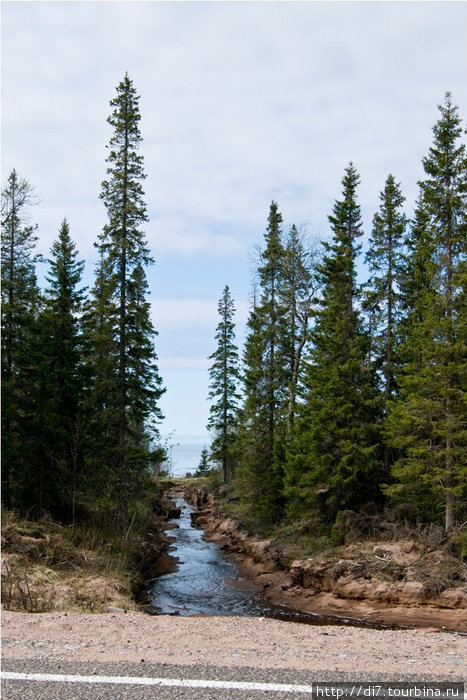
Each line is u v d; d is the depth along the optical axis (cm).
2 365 2353
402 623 1580
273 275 3148
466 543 1762
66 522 2409
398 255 2695
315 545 2242
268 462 2995
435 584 1677
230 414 4756
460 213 2070
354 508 2348
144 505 3000
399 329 2628
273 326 3061
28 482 2383
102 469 2425
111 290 2477
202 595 1972
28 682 522
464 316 1927
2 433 2186
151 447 3256
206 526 3847
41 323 2541
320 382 2423
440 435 1980
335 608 1766
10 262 2408
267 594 1998
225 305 4872
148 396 2545
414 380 1983
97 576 1656
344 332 2406
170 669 565
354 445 2214
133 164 2552
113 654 622
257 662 596
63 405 2562
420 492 2188
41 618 823
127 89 2592
